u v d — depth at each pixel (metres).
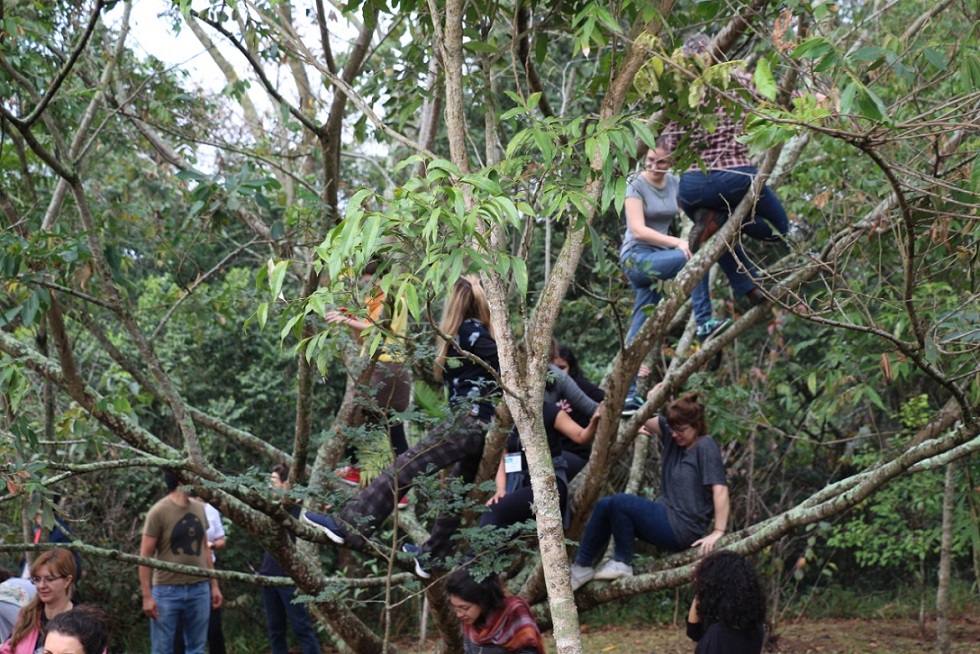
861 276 5.69
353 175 8.31
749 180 4.95
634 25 3.43
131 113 6.32
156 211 6.48
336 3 4.95
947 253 5.20
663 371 7.24
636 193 5.43
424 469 4.61
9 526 6.81
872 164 5.32
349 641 5.54
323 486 4.67
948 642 7.66
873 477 4.53
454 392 4.61
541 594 5.75
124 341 10.48
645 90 3.17
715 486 5.31
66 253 4.21
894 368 5.64
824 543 13.40
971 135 4.67
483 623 4.21
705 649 3.76
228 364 12.01
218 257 11.29
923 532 9.00
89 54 5.89
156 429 11.73
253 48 4.82
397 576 5.35
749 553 5.04
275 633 7.69
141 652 10.97
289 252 5.45
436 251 2.52
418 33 5.12
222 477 4.46
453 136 3.08
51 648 3.34
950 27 4.46
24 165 5.30
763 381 8.71
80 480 9.82
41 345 5.59
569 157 3.17
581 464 5.23
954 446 4.24
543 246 10.35
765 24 4.14
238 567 11.98
